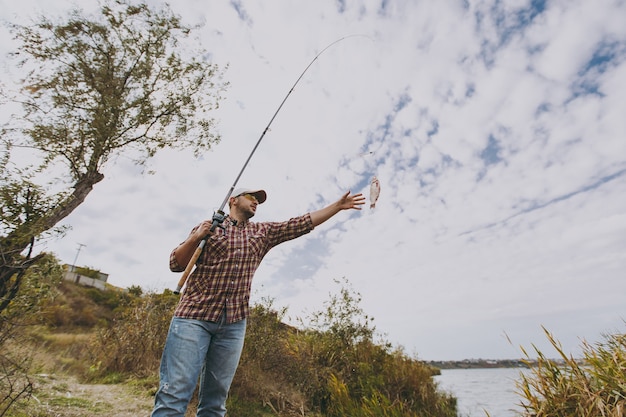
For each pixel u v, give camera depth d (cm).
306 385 561
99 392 429
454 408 768
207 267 194
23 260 309
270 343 560
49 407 329
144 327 593
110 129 514
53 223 365
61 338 794
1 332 288
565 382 263
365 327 734
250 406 457
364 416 492
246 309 200
